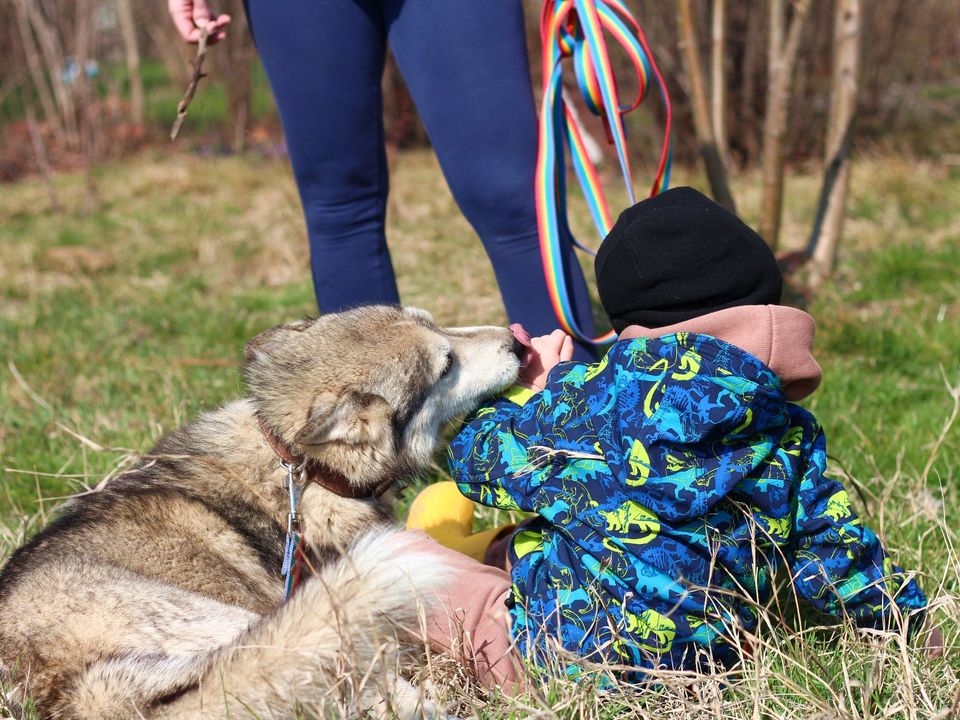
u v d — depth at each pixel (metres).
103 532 1.40
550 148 1.61
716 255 1.27
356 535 1.44
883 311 2.60
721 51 2.70
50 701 1.26
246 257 3.48
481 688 1.35
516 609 1.35
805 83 4.30
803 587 1.33
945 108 4.56
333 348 1.52
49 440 2.06
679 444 1.25
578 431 1.33
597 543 1.30
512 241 1.76
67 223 4.05
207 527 1.45
